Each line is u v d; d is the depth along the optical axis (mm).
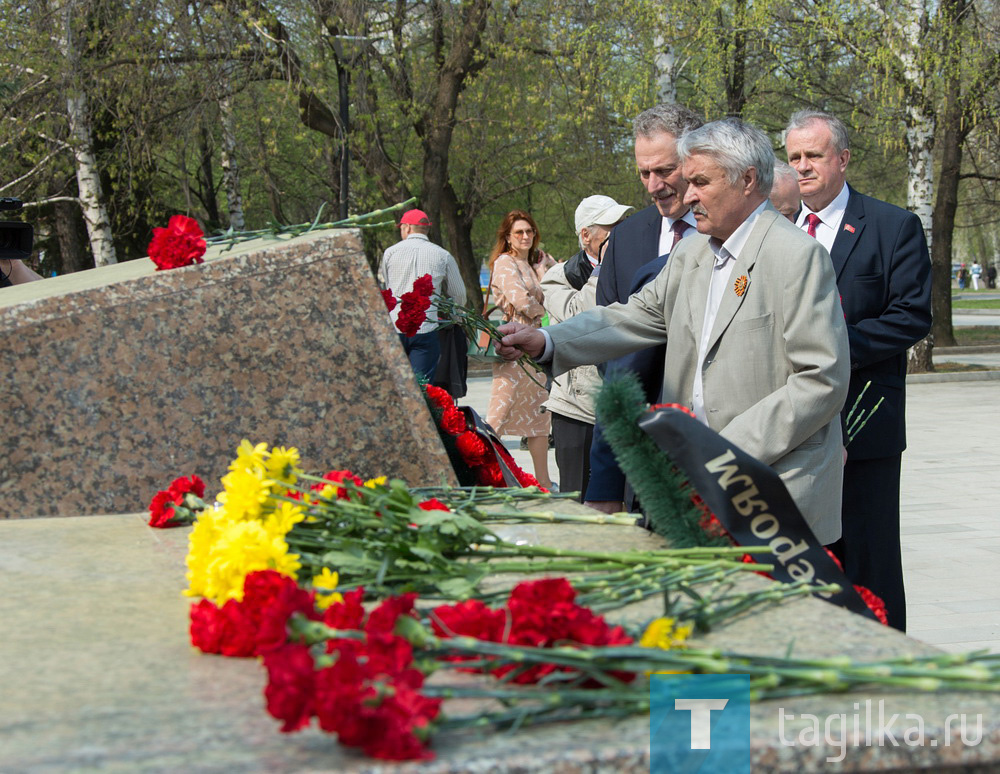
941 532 6594
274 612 1444
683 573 1806
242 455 1909
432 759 1181
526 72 17922
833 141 3918
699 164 2816
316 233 2752
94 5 15383
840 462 2834
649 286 3195
